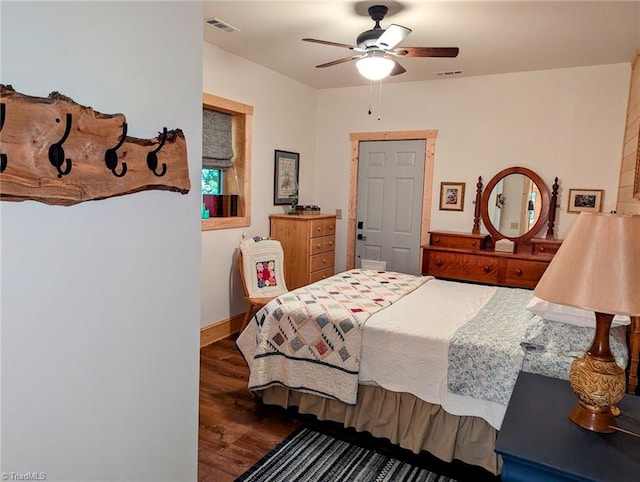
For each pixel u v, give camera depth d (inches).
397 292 122.3
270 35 133.6
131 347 43.6
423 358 89.0
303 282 178.1
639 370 80.7
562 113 160.2
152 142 43.5
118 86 39.8
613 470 46.6
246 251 158.2
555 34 124.6
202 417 107.3
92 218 38.5
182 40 46.8
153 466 47.6
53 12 34.0
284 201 189.3
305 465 89.4
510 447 50.5
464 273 166.6
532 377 70.7
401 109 188.7
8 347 33.1
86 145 36.7
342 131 202.8
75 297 37.6
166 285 47.1
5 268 32.3
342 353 96.9
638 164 114.7
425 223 187.9
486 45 135.4
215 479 84.5
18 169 31.8
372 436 99.1
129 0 40.5
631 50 136.0
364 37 109.7
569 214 162.1
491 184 171.5
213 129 157.0
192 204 49.8
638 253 50.6
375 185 197.9
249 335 112.3
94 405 40.3
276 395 109.7
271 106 176.1
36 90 33.1
